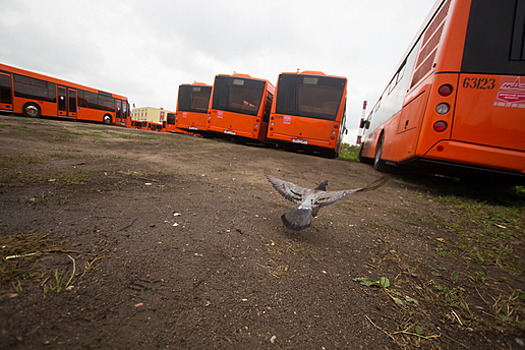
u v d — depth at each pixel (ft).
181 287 7.13
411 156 22.44
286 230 11.72
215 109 57.36
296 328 6.40
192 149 34.17
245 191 16.85
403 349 6.16
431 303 7.86
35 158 18.52
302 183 22.33
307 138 47.75
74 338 5.21
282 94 48.80
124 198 12.75
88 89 85.25
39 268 6.92
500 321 7.25
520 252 11.94
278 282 8.02
